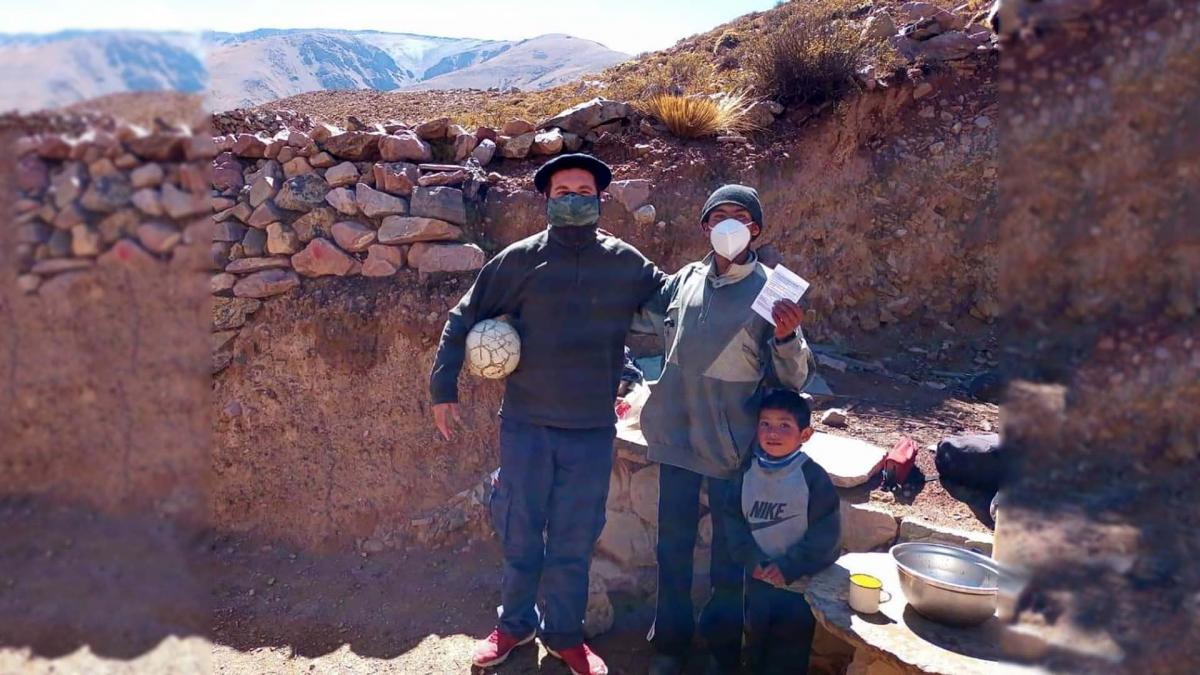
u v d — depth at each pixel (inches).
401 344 191.5
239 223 209.8
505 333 110.5
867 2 373.1
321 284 201.0
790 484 108.5
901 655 90.5
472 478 180.2
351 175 209.5
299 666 133.7
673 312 112.1
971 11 326.6
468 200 215.6
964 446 143.5
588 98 338.6
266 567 169.8
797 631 111.6
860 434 176.9
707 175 245.6
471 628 142.2
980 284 260.8
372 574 164.2
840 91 273.6
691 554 116.1
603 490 115.9
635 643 130.2
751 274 107.3
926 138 276.4
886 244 267.1
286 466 188.5
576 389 111.7
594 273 110.0
